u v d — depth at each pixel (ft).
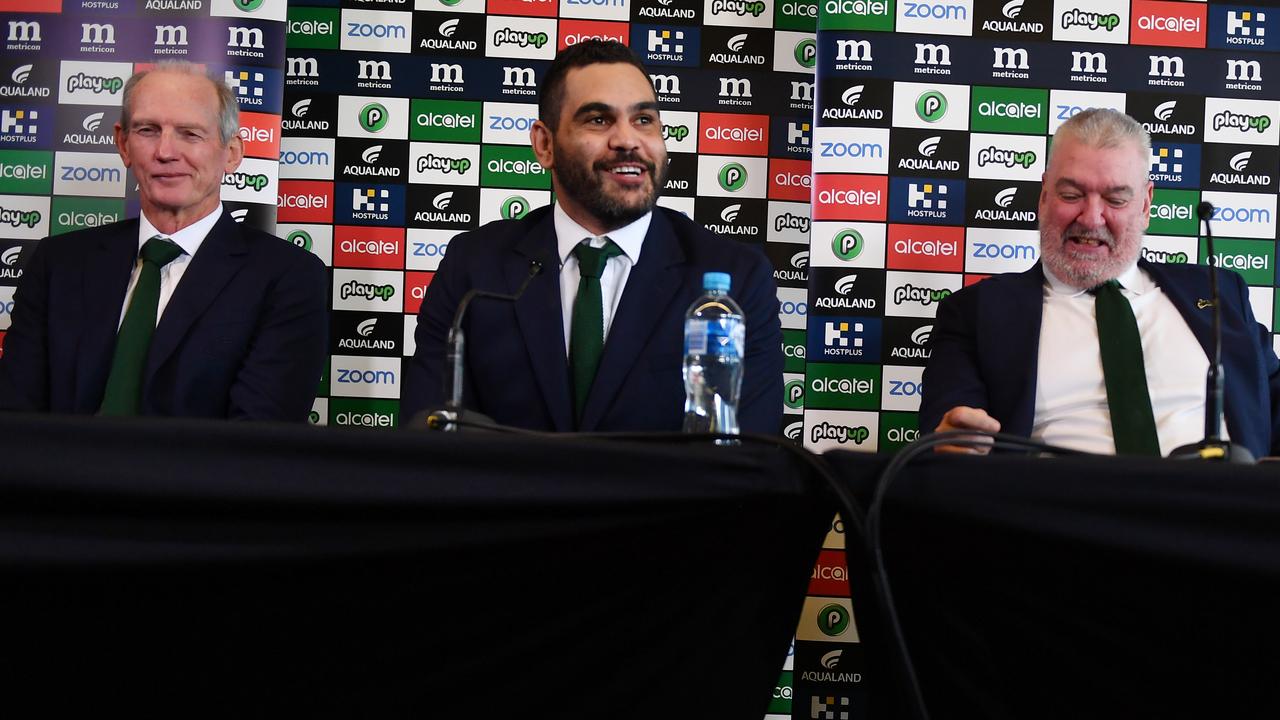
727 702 5.37
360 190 13.10
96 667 4.90
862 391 12.35
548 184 13.16
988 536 4.74
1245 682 4.76
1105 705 5.02
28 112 12.22
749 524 4.95
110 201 12.25
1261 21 12.42
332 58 13.12
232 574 4.70
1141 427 9.47
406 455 4.64
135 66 12.17
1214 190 12.41
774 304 9.02
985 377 10.05
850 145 12.38
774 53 13.21
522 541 4.77
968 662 5.12
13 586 4.65
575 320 8.64
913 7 12.40
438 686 5.11
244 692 5.01
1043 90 12.41
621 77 8.91
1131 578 4.70
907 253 12.37
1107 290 10.10
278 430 4.62
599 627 5.11
